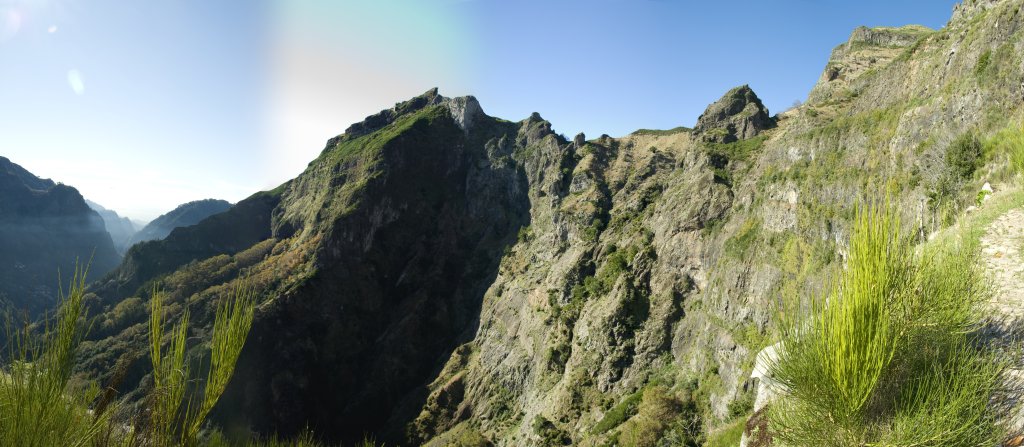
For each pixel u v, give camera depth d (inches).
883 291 183.6
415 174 5964.6
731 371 2114.9
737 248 2490.2
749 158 3248.0
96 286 5531.5
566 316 3319.4
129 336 3725.4
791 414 215.0
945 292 215.0
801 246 2047.2
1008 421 191.2
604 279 3312.0
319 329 4475.9
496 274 4724.4
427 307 4751.5
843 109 2632.9
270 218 6796.3
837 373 183.5
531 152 5585.6
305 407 3961.6
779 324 227.8
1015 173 604.1
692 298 2768.2
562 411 2800.2
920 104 1718.8
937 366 194.7
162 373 169.2
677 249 2984.7
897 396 193.2
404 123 6683.1
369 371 4352.9
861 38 4439.0
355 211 5226.4
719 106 4276.6
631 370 2699.3
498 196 5610.2
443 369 4013.3
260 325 4180.6
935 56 1952.5
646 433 2133.4
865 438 188.5
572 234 4028.1
